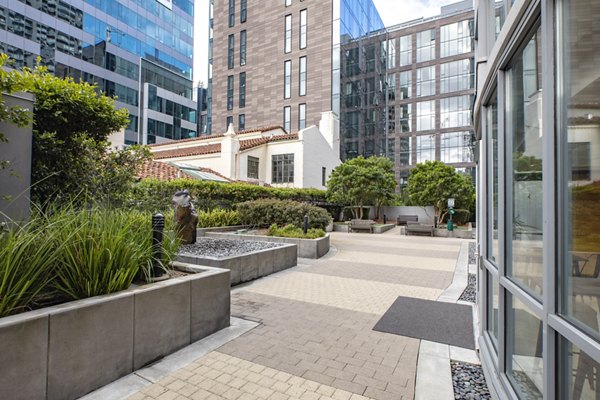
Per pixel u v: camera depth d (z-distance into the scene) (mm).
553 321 1681
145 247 3838
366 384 2895
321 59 31484
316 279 6949
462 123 40781
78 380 2588
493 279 3160
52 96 5590
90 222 3545
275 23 34406
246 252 7160
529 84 2232
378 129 41125
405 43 44875
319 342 3758
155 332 3244
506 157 2580
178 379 2916
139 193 8148
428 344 3740
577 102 1659
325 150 25641
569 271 1671
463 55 41031
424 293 5910
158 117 43312
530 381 2271
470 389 2848
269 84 34438
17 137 4648
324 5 31656
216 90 38625
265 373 3055
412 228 17188
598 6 1589
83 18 35531
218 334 3945
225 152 20312
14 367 2225
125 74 39844
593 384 1616
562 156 1706
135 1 41406
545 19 1760
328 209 23031
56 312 2471
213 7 39812
